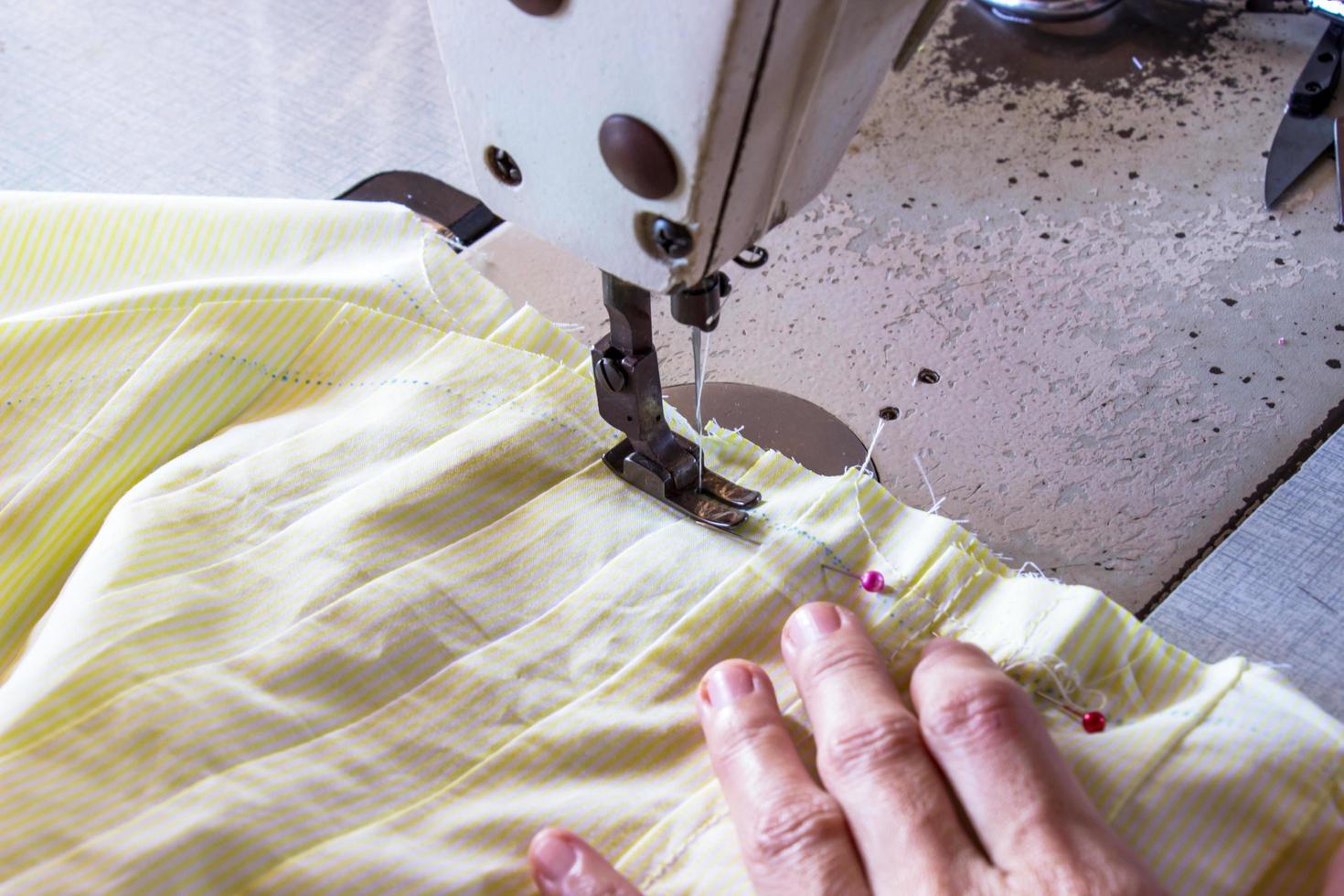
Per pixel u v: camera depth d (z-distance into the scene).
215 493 0.81
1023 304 1.16
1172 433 1.04
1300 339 1.11
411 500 0.81
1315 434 1.03
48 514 0.81
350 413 0.89
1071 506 0.98
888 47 0.67
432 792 0.67
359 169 1.39
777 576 0.78
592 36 0.59
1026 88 1.41
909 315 1.15
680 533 0.82
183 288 0.91
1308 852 0.62
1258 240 1.21
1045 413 1.06
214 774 0.63
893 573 0.78
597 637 0.76
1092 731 0.69
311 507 0.81
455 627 0.75
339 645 0.72
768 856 0.61
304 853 0.61
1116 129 1.35
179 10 1.64
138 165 1.41
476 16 0.63
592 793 0.68
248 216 1.03
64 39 1.59
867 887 0.60
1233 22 1.47
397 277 0.98
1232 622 0.84
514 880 0.63
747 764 0.65
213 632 0.72
